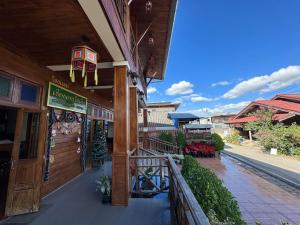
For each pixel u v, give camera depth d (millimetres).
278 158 10359
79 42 2883
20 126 3186
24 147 3432
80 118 5793
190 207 1515
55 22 2334
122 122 3643
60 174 4555
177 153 11062
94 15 2115
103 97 8023
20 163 3201
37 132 3467
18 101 3035
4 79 2762
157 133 12914
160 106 20188
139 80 7008
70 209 3287
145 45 7582
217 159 10664
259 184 6207
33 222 2844
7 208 3029
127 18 4266
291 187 5895
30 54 3266
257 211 4250
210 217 2219
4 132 4996
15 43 2844
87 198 3797
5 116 5059
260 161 9594
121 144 3582
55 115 4289
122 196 3455
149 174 4648
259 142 13477
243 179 6789
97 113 7340
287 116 12008
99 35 2617
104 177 4082
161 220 2881
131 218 2951
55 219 2934
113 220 2891
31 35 2629
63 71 4117
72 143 5250
